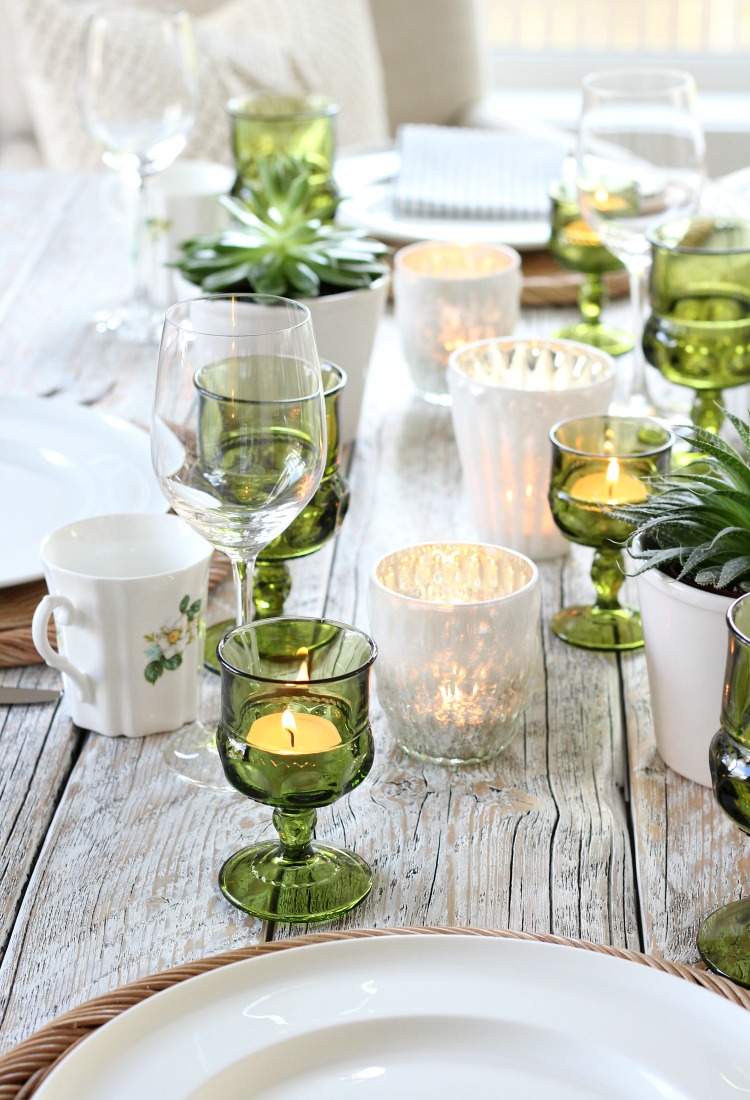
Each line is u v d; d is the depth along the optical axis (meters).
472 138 1.75
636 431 0.89
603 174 1.22
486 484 1.00
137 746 0.78
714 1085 0.47
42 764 0.76
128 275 1.59
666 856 0.68
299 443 0.69
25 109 2.58
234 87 2.31
